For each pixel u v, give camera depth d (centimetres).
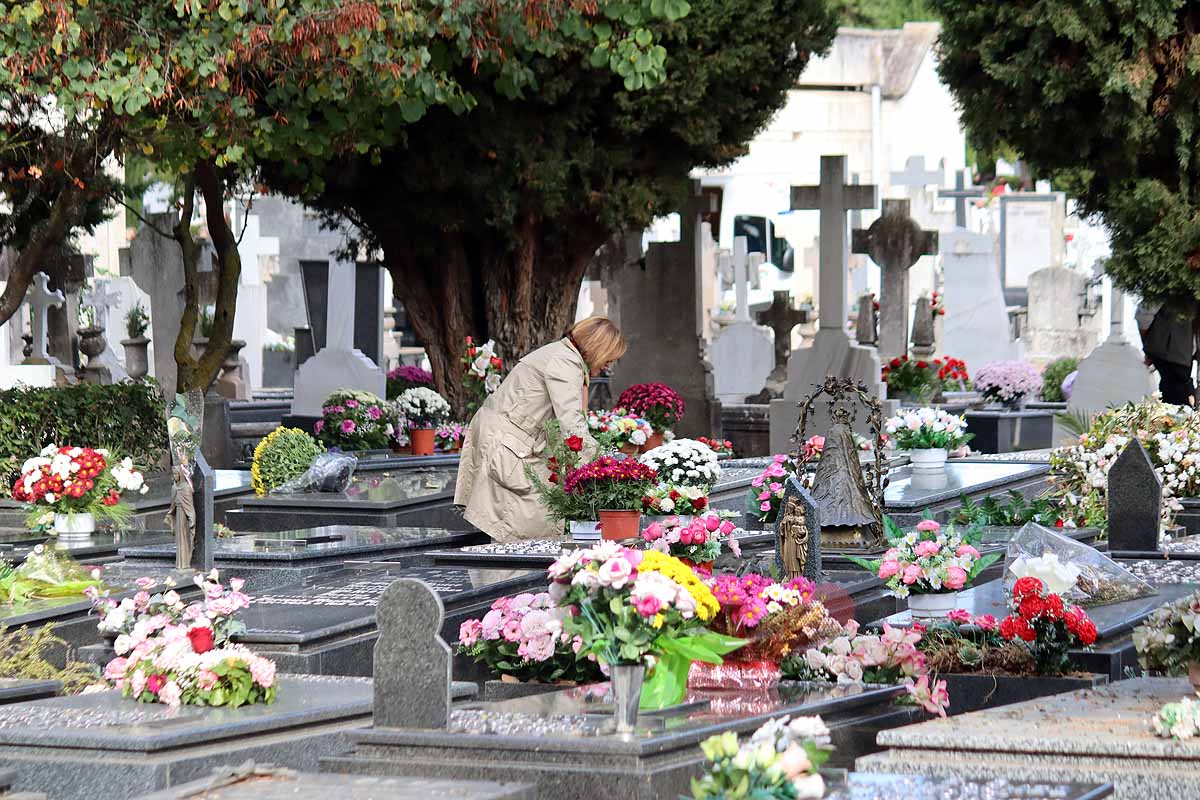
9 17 1245
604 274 2661
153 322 2314
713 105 1850
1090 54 1698
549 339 1961
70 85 1293
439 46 1500
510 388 1088
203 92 1359
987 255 3117
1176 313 1755
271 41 1328
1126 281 1752
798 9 1858
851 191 2089
